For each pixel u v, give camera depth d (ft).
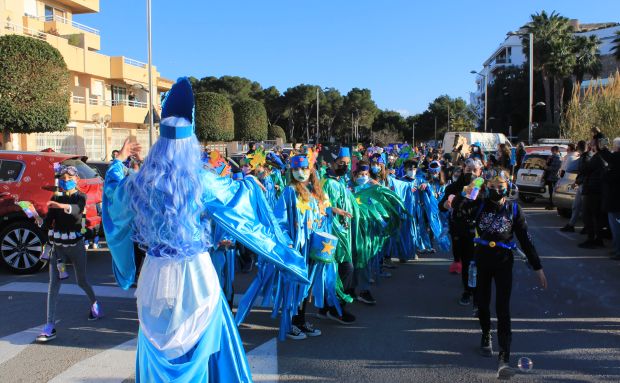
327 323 19.54
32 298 22.82
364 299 21.95
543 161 58.13
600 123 69.31
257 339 17.81
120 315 20.47
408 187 29.40
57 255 18.42
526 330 18.47
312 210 17.61
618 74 73.10
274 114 312.29
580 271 27.14
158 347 9.29
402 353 16.47
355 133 321.11
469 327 18.98
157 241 9.26
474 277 16.40
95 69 102.63
